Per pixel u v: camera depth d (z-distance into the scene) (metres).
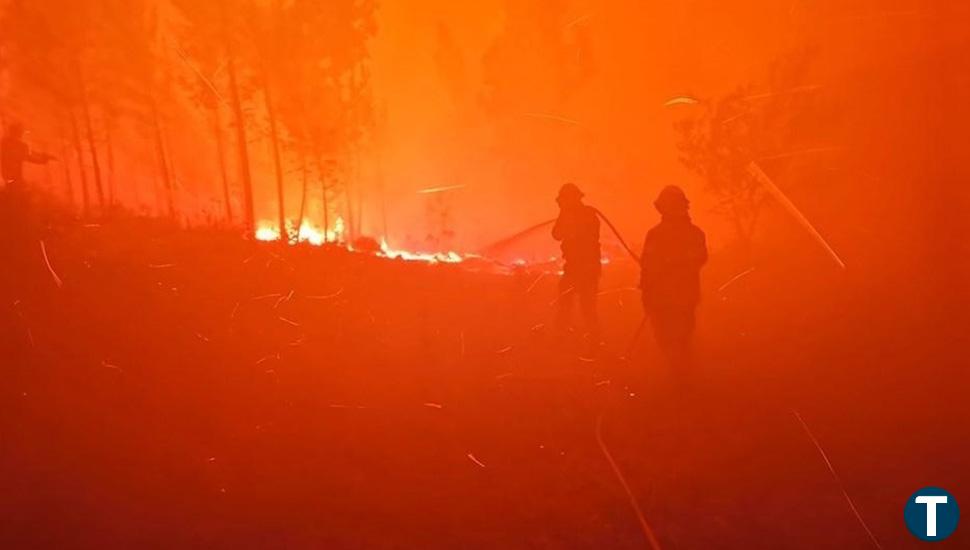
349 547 4.51
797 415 6.51
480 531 4.77
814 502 5.09
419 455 5.82
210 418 5.96
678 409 6.91
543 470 5.65
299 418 6.22
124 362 6.52
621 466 5.71
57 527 4.44
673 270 7.43
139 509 4.73
